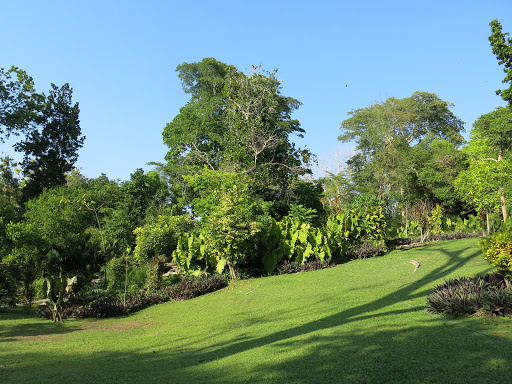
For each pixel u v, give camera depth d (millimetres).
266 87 29875
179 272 17109
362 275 12477
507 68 20078
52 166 39281
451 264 11906
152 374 5375
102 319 12242
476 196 26828
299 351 5496
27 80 30766
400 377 4168
